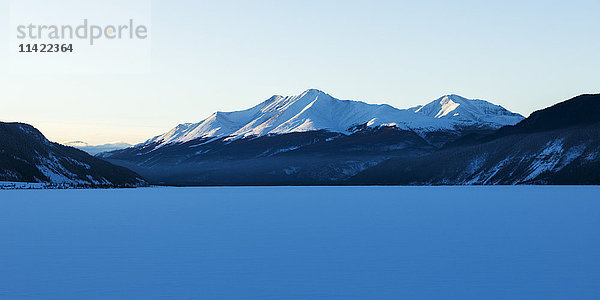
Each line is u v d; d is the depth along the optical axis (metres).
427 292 24.34
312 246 37.97
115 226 52.22
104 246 38.16
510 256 33.25
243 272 28.66
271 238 42.56
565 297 23.38
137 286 25.56
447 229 48.75
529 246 37.50
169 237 43.25
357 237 43.03
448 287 25.20
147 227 51.25
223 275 27.92
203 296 23.86
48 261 32.03
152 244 39.16
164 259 32.62
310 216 64.62
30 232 47.00
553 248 36.47
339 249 36.44
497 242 39.69
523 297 23.45
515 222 55.38
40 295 24.05
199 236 44.06
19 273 28.50
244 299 23.38
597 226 50.75
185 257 33.34
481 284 25.72
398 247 37.34
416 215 65.38
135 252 35.31
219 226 52.28
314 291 24.61
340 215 65.94
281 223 55.38
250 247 37.47
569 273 28.02
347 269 29.38
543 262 31.12
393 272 28.59
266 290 24.83
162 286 25.58
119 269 29.50
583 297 23.36
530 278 26.91
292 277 27.44
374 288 25.09
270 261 31.89
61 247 37.72
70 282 26.42
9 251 35.88
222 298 23.55
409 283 26.05
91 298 23.55
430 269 29.30
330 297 23.64
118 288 25.20
